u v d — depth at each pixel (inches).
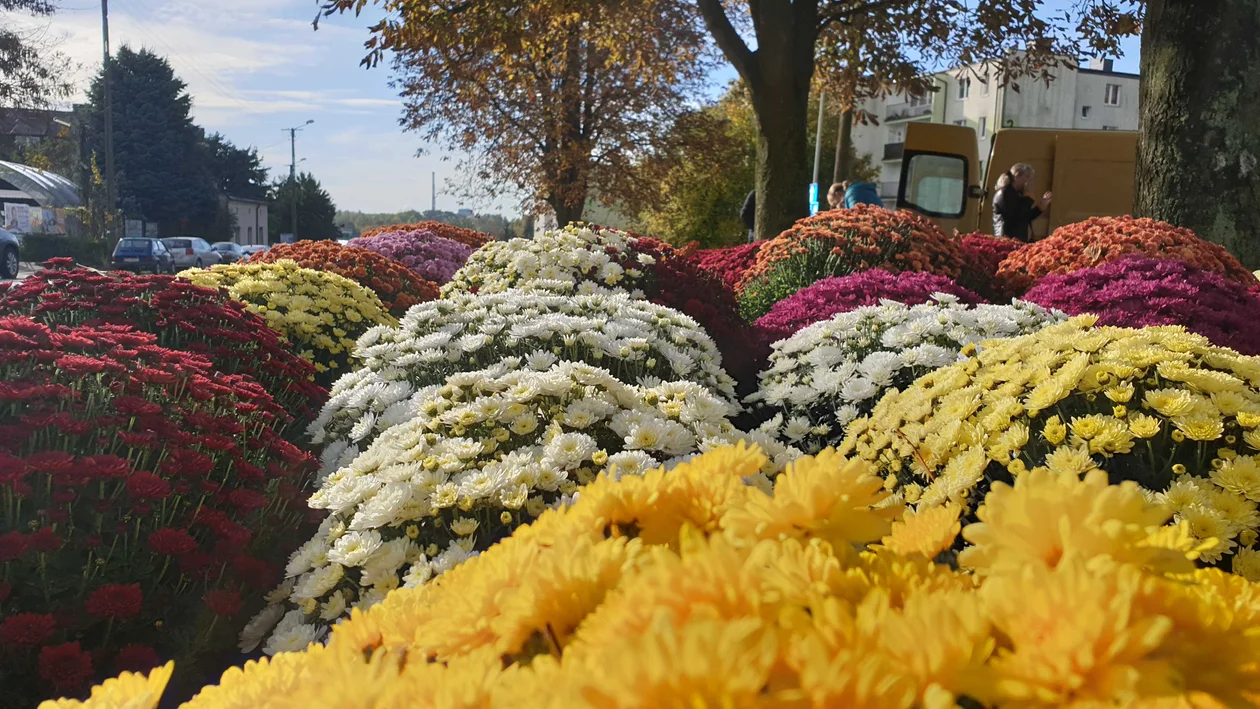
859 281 224.8
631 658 23.4
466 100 855.1
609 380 113.7
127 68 2448.3
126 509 100.1
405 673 31.5
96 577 93.4
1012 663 25.6
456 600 37.8
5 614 89.4
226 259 1808.6
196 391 124.4
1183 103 291.1
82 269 183.9
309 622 92.2
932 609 26.7
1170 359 91.7
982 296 271.9
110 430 108.1
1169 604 28.9
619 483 43.8
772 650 24.4
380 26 473.4
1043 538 30.5
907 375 154.1
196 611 99.3
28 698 86.6
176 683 94.9
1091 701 24.1
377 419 139.4
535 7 526.3
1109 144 483.5
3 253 1061.8
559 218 963.3
